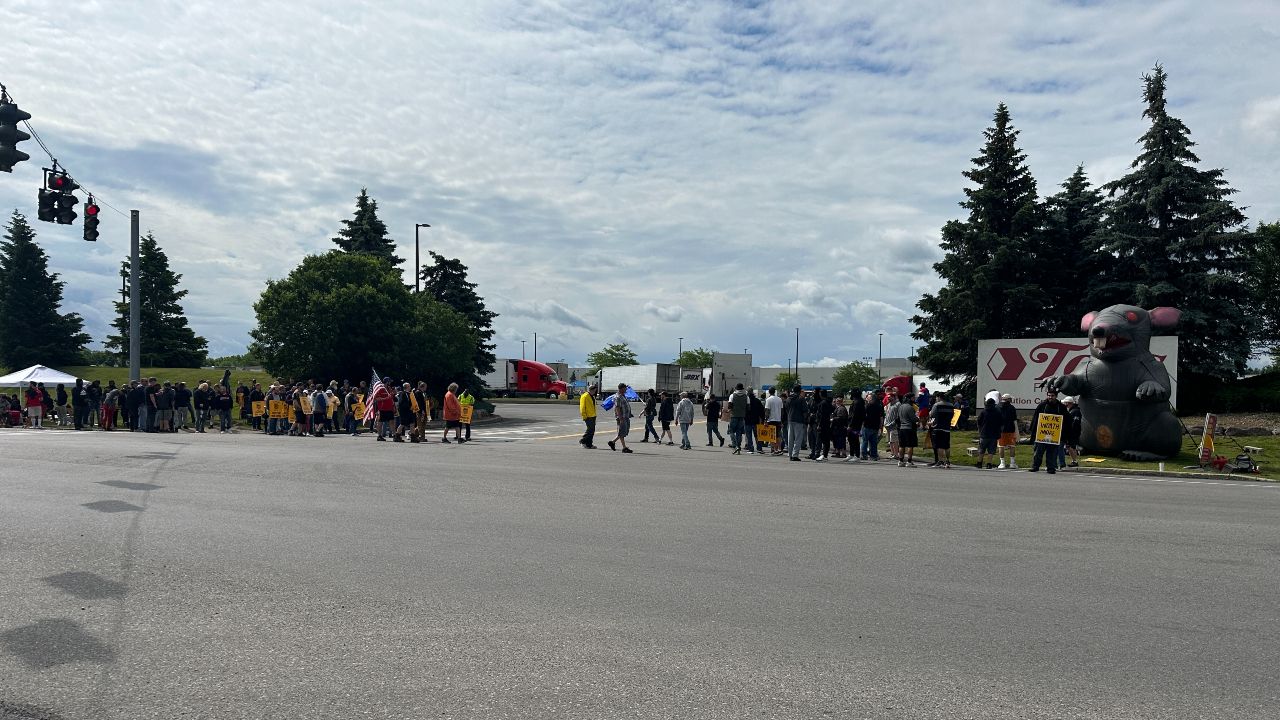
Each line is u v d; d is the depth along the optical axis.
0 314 54.38
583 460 17.86
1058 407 17.52
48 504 10.01
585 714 4.02
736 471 16.12
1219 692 4.41
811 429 21.25
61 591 6.12
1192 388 28.81
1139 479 16.48
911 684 4.46
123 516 9.23
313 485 12.09
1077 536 8.81
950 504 11.31
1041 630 5.45
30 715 3.97
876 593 6.32
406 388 22.83
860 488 13.33
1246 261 29.03
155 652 4.84
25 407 33.09
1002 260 29.05
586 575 6.77
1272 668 4.78
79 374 50.53
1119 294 29.58
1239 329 29.22
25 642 5.01
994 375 26.59
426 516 9.52
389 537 8.24
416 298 38.88
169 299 61.00
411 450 19.44
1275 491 14.20
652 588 6.39
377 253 46.22
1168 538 8.74
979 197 29.91
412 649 4.93
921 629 5.44
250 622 5.43
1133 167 30.36
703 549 7.86
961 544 8.28
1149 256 29.58
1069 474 17.45
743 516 9.89
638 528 8.94
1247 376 29.95
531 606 5.86
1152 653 5.02
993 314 30.14
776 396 22.41
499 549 7.75
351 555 7.41
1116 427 19.75
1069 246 31.39
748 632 5.33
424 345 36.88
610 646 5.02
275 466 14.57
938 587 6.53
